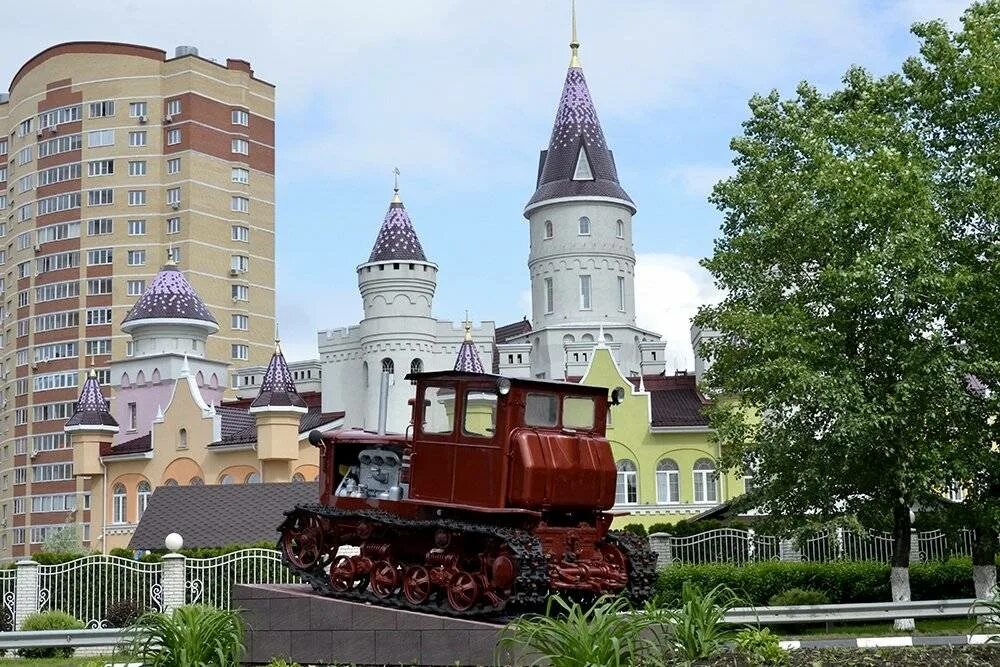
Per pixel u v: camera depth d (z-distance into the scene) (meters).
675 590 30.00
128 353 110.50
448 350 77.19
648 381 64.56
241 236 115.94
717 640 13.99
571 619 13.09
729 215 31.20
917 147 29.59
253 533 40.97
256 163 118.12
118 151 113.56
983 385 31.95
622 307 78.88
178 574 29.33
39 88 116.62
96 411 65.19
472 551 17.20
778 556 33.66
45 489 109.31
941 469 26.64
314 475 61.22
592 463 17.73
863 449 26.58
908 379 26.17
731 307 29.89
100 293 111.81
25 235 115.88
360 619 17.11
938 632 24.33
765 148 31.34
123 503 63.53
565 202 78.62
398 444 19.25
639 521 55.62
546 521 17.67
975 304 27.17
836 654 14.27
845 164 27.19
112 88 114.31
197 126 113.62
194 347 72.88
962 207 28.66
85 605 30.06
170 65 114.81
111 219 112.69
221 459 60.94
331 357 79.31
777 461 27.81
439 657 16.44
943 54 29.78
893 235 26.56
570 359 75.19
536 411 17.61
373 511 18.33
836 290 26.73
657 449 57.06
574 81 81.12
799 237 28.42
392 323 75.25
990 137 29.58
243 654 16.36
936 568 30.94
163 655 15.30
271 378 59.78
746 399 29.55
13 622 29.59
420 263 75.81
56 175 114.56
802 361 26.66
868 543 34.25
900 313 26.86
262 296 117.19
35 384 112.19
